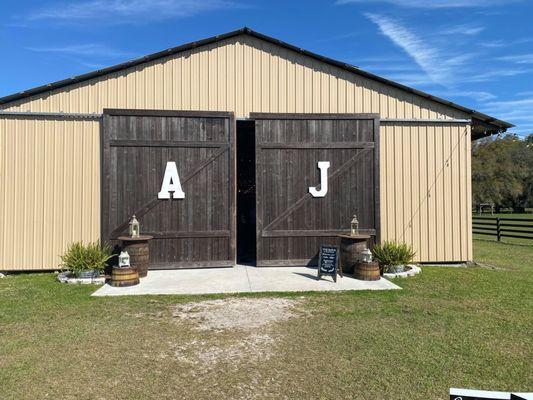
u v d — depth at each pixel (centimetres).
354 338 442
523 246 1453
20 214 845
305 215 880
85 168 859
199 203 856
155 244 839
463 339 440
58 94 866
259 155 877
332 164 891
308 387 333
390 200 928
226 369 366
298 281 729
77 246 754
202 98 898
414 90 927
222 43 908
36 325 482
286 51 920
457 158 946
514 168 3953
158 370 363
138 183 844
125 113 847
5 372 356
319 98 920
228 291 657
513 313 539
